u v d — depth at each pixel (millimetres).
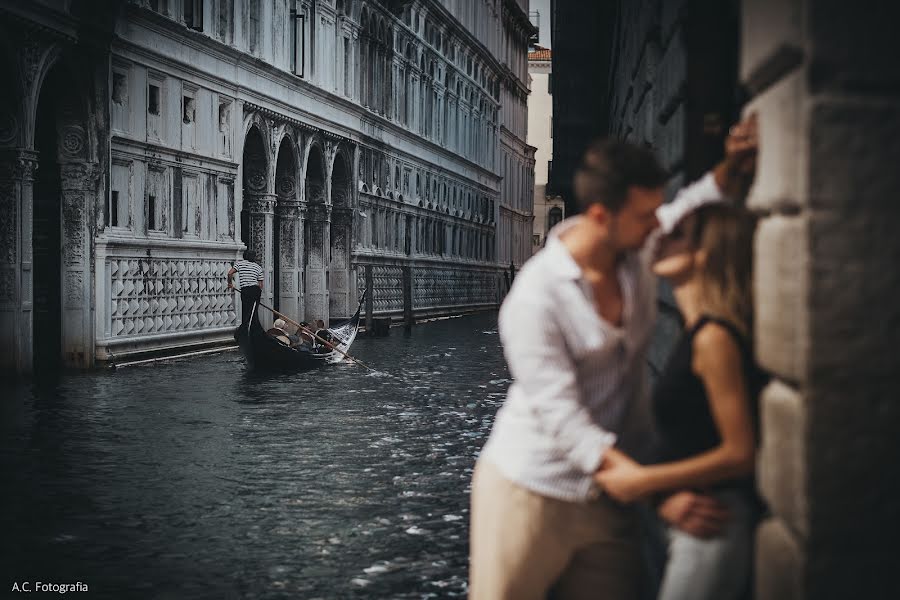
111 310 19156
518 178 66312
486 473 3123
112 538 7152
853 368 2189
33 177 17641
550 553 3016
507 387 17109
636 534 3094
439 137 45062
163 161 20984
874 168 2180
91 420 12492
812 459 2203
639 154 2812
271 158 26688
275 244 28734
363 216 34469
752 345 2680
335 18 31297
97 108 18469
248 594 5949
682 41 4230
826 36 2168
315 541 7125
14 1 15781
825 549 2217
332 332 22719
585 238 2924
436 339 30312
